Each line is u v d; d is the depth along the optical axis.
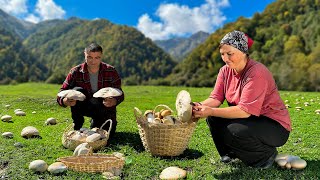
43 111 10.95
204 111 5.07
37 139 6.99
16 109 11.00
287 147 6.60
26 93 19.39
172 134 5.63
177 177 4.88
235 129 5.00
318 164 5.47
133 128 8.28
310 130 8.06
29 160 5.64
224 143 5.25
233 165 5.45
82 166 5.05
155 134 5.69
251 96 4.94
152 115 6.30
